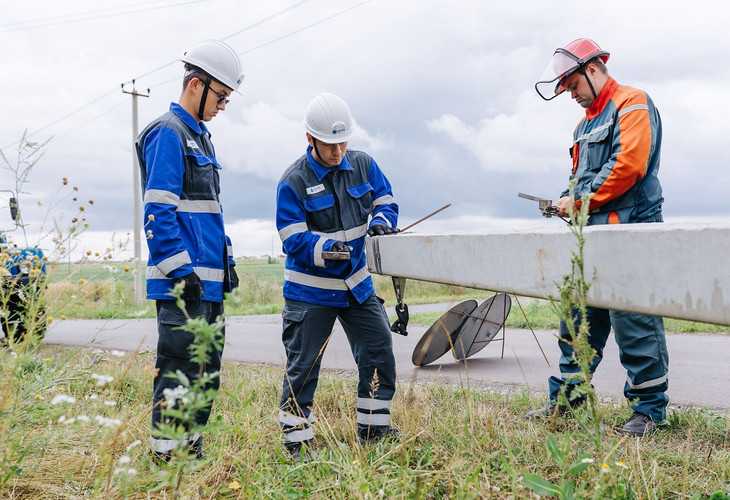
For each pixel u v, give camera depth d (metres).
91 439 2.98
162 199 2.97
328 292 3.46
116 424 2.20
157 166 3.01
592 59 3.96
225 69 3.24
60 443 2.91
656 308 1.53
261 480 2.54
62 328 12.05
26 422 2.62
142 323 12.80
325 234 3.54
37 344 2.52
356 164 3.71
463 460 2.52
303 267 3.51
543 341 8.25
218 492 2.58
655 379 3.63
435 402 4.15
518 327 9.58
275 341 9.34
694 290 1.44
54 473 2.63
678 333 8.34
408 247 2.48
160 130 3.08
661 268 1.51
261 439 3.10
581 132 4.22
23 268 2.68
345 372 6.36
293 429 3.22
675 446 3.34
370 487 2.45
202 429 1.93
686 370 5.90
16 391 2.44
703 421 3.76
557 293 1.79
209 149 3.40
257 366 6.17
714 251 1.40
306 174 3.52
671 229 1.49
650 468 2.71
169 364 3.04
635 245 1.57
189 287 2.96
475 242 2.09
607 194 3.78
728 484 2.62
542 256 1.83
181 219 3.12
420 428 3.14
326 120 3.42
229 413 3.57
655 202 3.86
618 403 4.52
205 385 3.10
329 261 3.37
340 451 2.92
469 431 2.91
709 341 7.62
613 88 3.96
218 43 3.29
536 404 4.28
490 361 6.84
